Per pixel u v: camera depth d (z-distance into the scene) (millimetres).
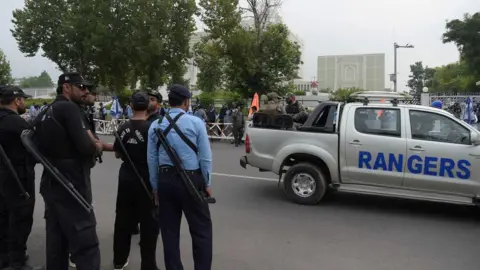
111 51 26047
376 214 6598
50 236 3482
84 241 3303
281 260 4609
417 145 6414
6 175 4043
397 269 4434
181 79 30375
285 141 7152
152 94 4531
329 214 6523
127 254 4199
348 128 6789
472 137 6203
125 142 3969
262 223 5969
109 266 4387
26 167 4141
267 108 7883
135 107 4055
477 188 6191
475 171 6184
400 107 6691
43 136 3268
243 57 21156
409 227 5949
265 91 21656
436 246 5172
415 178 6438
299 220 6156
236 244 5090
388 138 6566
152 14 26109
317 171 6957
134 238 5301
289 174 7109
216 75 23859
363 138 6676
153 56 26547
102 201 6996
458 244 5262
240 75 21984
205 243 3549
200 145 3510
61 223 3303
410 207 7082
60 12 27719
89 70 28141
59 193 3293
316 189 6969
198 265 3545
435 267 4508
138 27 25906
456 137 6363
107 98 42312
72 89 3428
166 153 3500
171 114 3555
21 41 27812
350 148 6738
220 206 6879
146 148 3959
